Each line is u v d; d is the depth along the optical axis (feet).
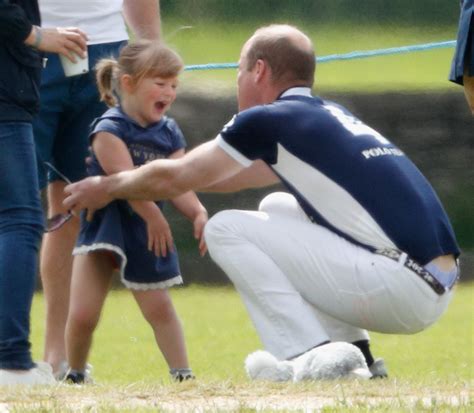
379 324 68.13
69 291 82.48
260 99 70.49
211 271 218.38
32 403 60.90
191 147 250.16
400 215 66.90
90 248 74.54
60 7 80.84
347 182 67.00
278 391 63.52
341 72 267.59
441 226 68.33
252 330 168.45
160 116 76.69
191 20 235.61
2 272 67.87
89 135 76.79
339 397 61.46
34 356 127.34
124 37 83.46
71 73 72.18
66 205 71.82
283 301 67.31
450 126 263.70
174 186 69.15
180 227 224.74
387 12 239.09
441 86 266.57
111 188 70.54
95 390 64.49
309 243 67.26
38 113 76.18
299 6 240.94
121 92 76.38
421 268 66.74
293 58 69.67
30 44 68.39
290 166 67.41
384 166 67.36
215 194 230.68
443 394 63.57
